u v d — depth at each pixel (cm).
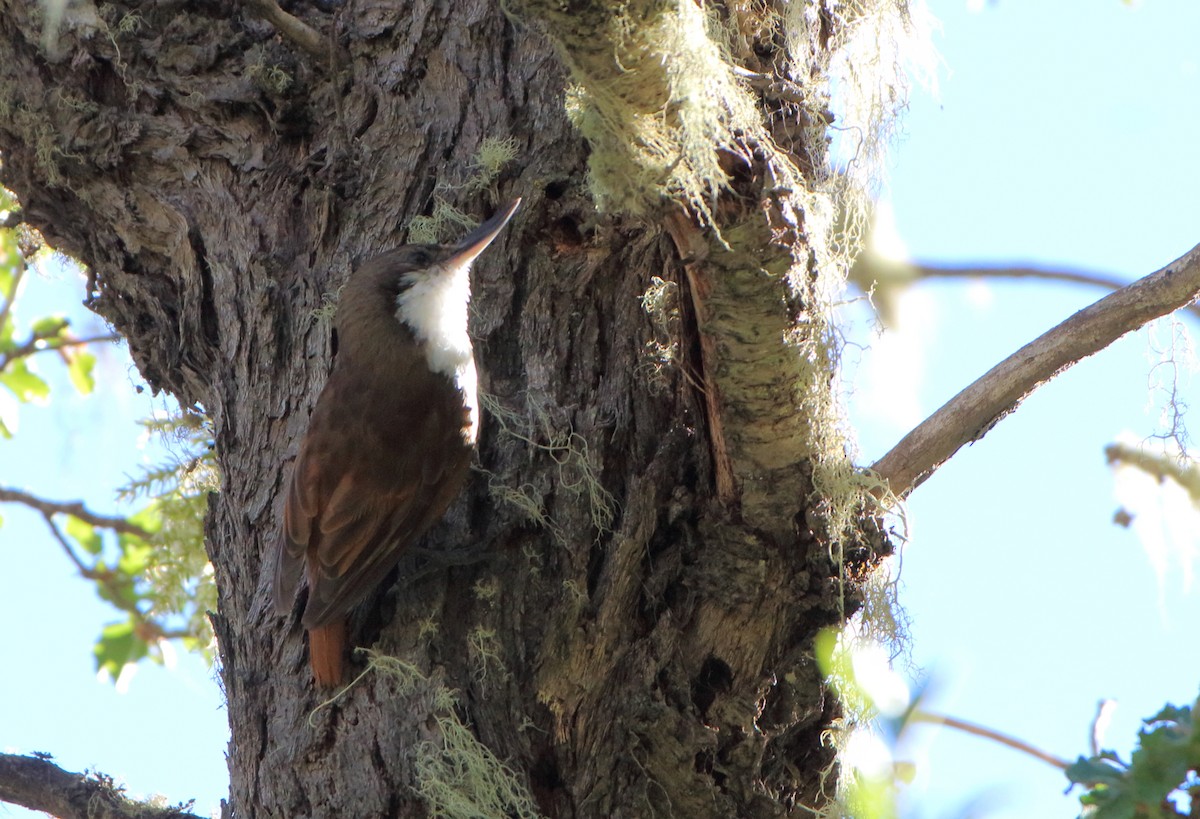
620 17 532
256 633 727
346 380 753
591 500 696
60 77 821
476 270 752
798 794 712
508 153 759
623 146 573
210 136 808
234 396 780
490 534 702
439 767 647
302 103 802
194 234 800
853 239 756
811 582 699
